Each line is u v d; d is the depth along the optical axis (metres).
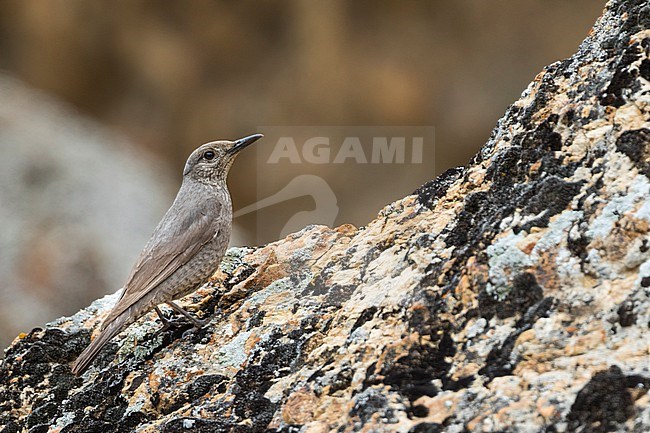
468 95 26.02
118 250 23.98
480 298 6.27
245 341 8.02
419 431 5.62
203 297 9.71
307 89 26.83
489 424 5.45
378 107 26.34
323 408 6.34
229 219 10.21
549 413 5.35
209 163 10.39
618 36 7.27
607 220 6.09
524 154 7.11
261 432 6.54
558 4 25.84
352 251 8.37
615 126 6.59
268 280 8.99
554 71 7.59
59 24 29.16
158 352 8.54
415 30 26.33
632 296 5.73
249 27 27.75
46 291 22.38
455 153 26.03
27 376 9.11
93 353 8.60
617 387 5.29
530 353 5.79
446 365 6.08
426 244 7.09
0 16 29.22
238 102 27.67
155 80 28.64
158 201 26.52
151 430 7.05
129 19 28.77
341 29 26.61
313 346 7.18
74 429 7.88
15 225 23.48
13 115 27.28
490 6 26.06
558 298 5.98
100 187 25.66
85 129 28.17
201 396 7.62
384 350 6.32
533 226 6.39
